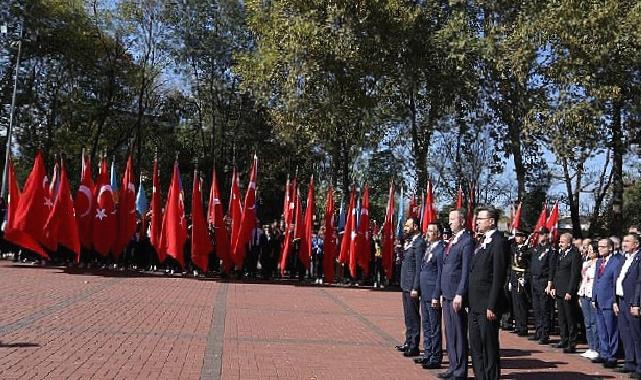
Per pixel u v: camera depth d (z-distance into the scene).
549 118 21.66
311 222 22.84
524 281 14.04
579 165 23.09
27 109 36.09
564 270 12.27
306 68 25.67
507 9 23.97
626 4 21.44
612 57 20.70
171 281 19.70
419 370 9.29
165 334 10.48
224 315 13.12
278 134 30.08
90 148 39.34
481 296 8.18
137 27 37.50
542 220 19.08
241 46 38.09
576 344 12.39
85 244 20.56
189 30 37.50
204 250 20.75
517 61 21.66
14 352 8.48
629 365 10.22
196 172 20.97
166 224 20.55
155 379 7.57
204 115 43.09
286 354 9.61
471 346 8.27
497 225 8.45
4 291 14.52
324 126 27.02
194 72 38.81
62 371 7.65
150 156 43.75
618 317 10.44
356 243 22.45
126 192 21.16
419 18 26.62
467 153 28.72
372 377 8.53
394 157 31.53
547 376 9.50
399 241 24.45
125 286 17.33
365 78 27.30
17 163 38.88
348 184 29.80
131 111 40.19
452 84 26.25
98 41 36.19
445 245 9.84
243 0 37.69
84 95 37.72
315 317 13.95
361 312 15.49
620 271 10.54
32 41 33.41
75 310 12.39
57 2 33.97
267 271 23.34
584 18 20.36
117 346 9.27
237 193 21.67
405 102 28.67
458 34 24.41
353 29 25.61
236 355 9.25
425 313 9.77
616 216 24.03
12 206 18.69
